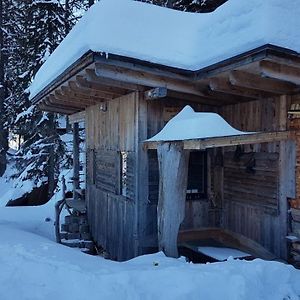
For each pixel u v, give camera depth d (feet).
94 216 35.32
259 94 22.89
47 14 56.90
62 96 32.94
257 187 23.99
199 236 26.53
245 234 25.00
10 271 15.34
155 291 14.01
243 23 18.21
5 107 70.03
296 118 20.97
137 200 24.66
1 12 71.46
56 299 13.19
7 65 73.82
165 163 20.30
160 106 25.30
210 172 27.48
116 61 20.26
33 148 60.59
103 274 14.90
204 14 23.75
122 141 27.68
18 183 60.59
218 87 21.81
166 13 23.12
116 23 20.80
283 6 16.85
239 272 15.65
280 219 21.94
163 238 20.10
